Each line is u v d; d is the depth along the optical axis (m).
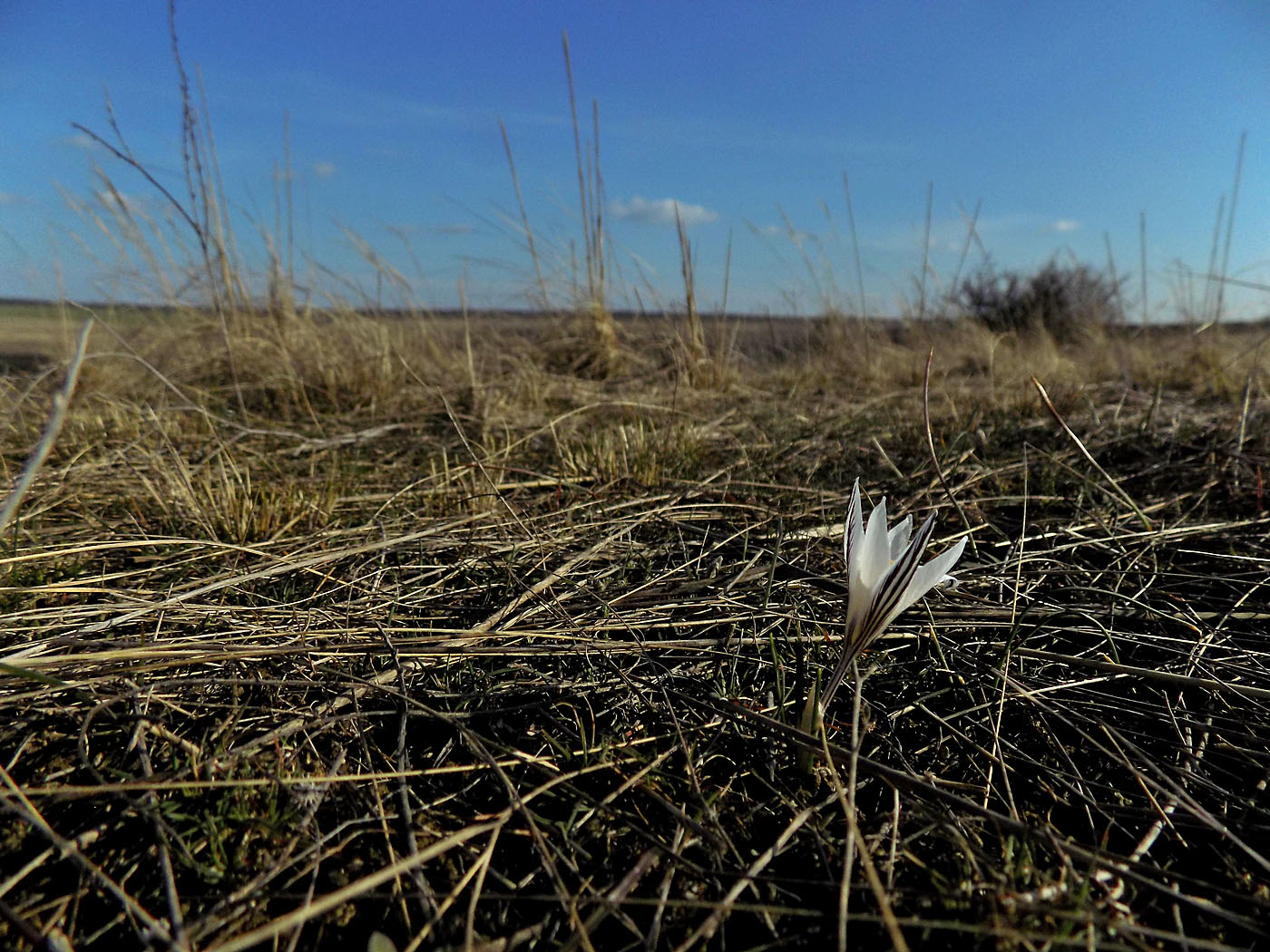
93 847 0.15
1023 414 0.48
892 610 0.15
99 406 0.48
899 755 0.18
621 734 0.19
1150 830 0.16
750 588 0.25
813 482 0.36
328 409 0.53
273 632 0.21
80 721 0.18
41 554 0.24
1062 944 0.13
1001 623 0.23
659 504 0.33
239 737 0.18
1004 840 0.15
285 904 0.14
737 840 0.16
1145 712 0.19
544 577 0.26
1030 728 0.19
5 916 0.12
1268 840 0.15
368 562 0.27
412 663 0.21
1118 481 0.34
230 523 0.28
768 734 0.18
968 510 0.31
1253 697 0.19
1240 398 0.52
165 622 0.22
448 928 0.14
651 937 0.13
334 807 0.16
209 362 0.59
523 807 0.15
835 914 0.14
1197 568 0.26
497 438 0.44
